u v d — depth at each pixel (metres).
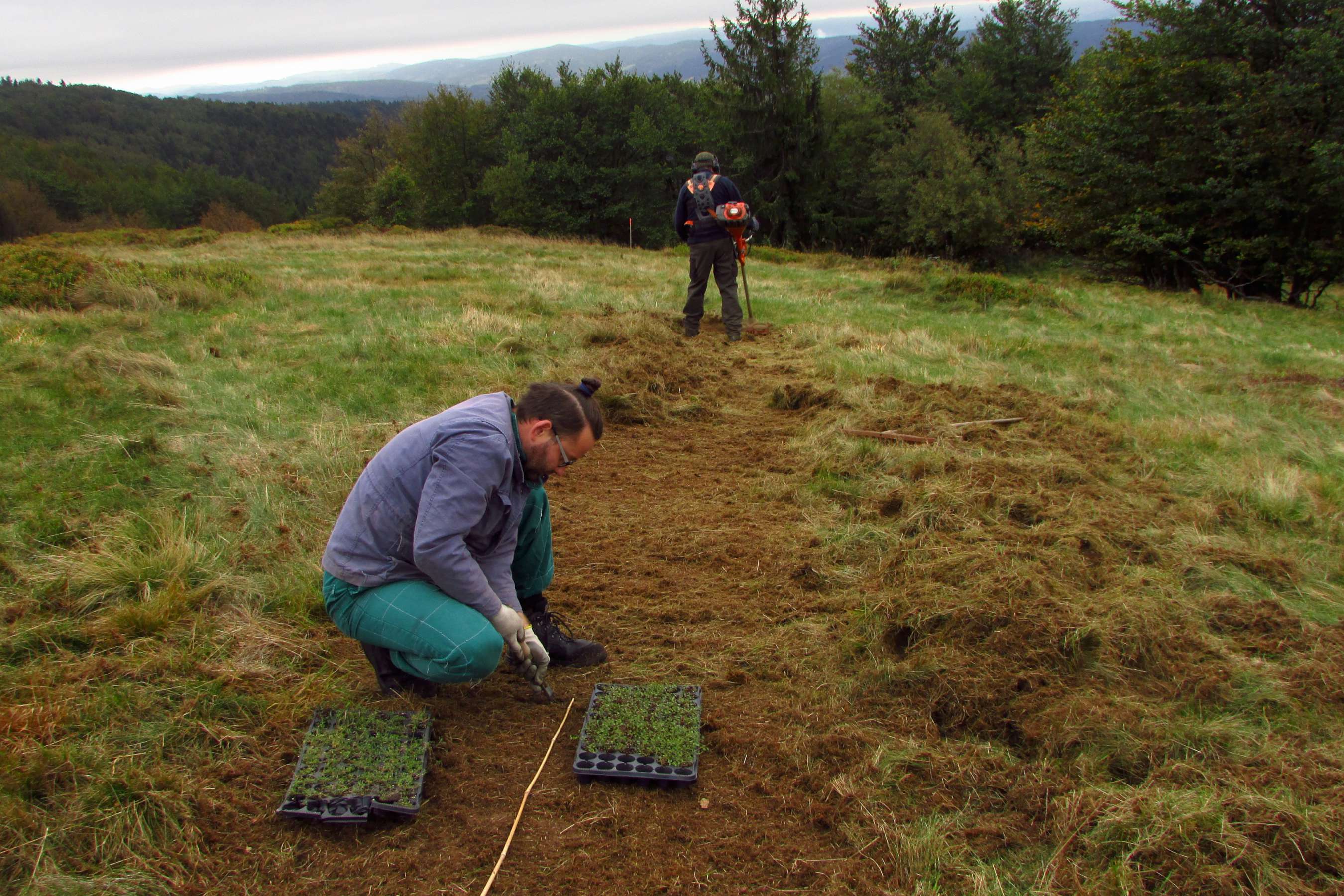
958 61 45.50
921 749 2.38
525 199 40.66
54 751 2.12
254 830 2.07
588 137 40.28
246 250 16.53
